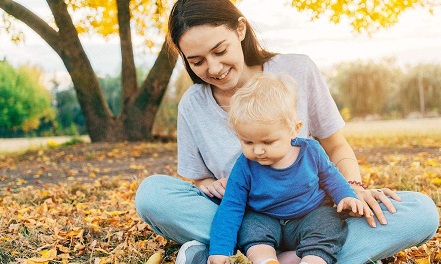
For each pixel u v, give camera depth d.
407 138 10.34
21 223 3.14
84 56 10.27
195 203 2.12
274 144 1.91
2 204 4.16
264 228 1.99
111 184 5.03
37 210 3.70
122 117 10.56
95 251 2.61
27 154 9.27
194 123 2.42
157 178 2.14
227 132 2.34
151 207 2.09
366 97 28.34
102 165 7.11
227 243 1.98
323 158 2.06
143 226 2.90
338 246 1.92
